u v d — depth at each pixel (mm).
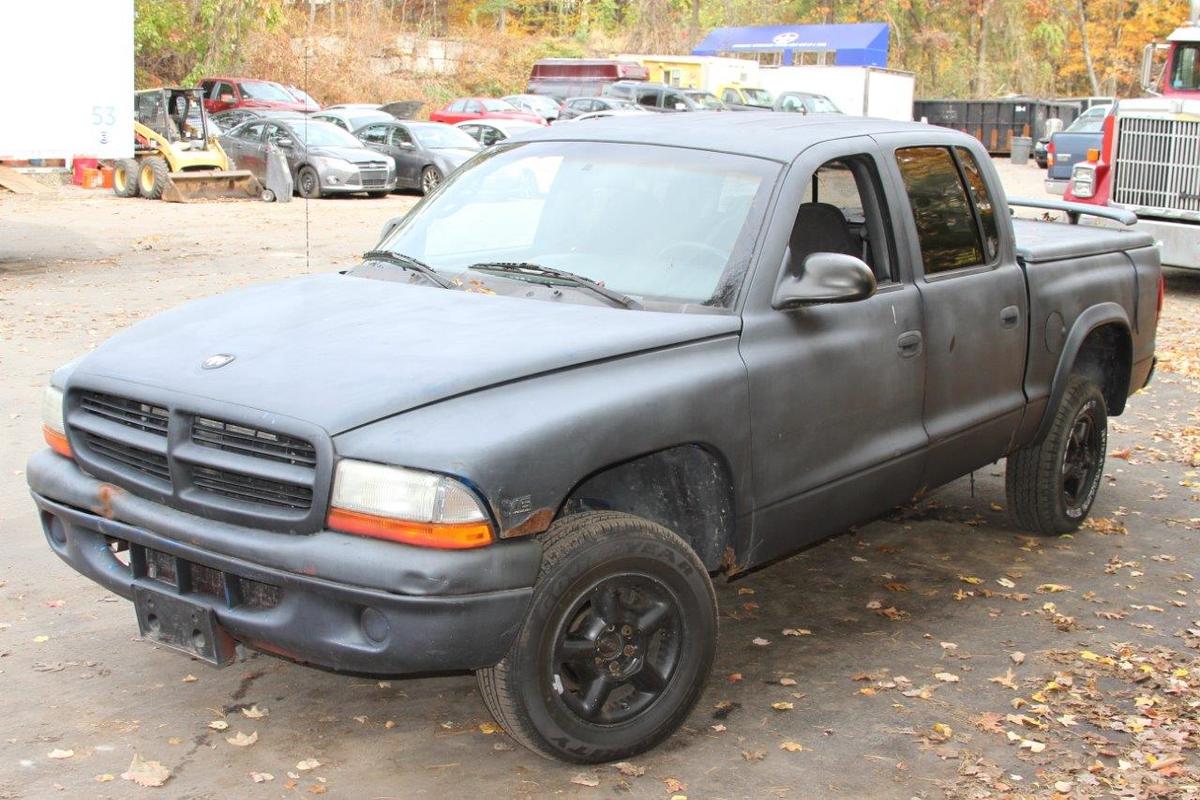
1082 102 47438
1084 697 4629
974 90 68375
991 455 5703
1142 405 9586
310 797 3799
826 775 4016
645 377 3973
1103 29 72438
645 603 3975
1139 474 7750
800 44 52031
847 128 5137
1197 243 14562
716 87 45438
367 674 3812
